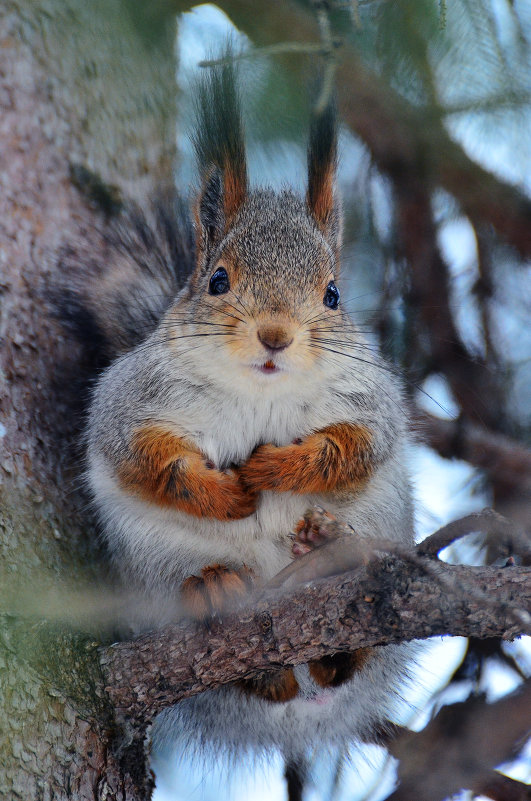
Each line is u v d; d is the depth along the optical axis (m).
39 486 2.27
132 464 2.28
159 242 2.33
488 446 2.35
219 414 2.29
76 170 2.31
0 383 2.27
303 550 2.26
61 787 2.23
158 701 2.24
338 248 2.31
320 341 2.28
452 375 2.36
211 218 2.30
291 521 2.29
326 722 2.31
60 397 2.29
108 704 2.24
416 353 2.36
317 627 2.23
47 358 2.29
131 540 2.29
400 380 2.34
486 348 2.36
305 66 2.31
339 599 2.23
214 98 2.30
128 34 2.33
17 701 2.23
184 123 2.35
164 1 2.32
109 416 2.29
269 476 2.28
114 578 2.28
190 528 2.29
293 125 2.33
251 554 2.29
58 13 2.32
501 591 2.21
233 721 2.30
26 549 2.26
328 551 2.24
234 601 2.24
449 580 2.21
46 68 2.31
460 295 2.37
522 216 2.35
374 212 2.36
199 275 2.29
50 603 2.25
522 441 2.36
